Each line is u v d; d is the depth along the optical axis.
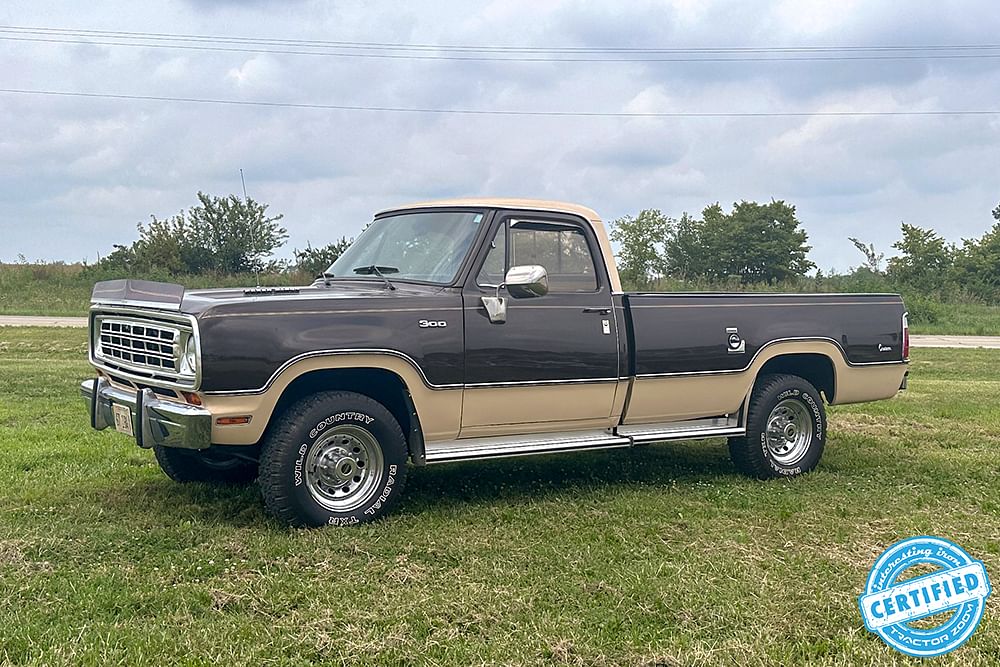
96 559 5.03
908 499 6.72
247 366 5.29
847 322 7.70
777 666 3.83
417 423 5.93
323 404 5.61
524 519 5.99
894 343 7.93
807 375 7.97
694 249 42.62
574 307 6.46
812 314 7.55
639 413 6.86
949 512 6.37
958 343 24.47
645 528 5.82
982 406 11.57
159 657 3.80
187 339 5.31
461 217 6.47
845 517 6.20
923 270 40.56
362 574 4.85
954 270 40.66
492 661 3.83
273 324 5.39
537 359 6.26
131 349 5.84
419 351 5.82
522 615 4.31
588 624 4.23
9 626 4.07
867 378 7.83
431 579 4.80
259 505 6.13
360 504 5.77
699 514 6.21
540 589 4.67
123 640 3.95
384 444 5.81
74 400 10.67
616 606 4.44
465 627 4.18
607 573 4.91
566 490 6.84
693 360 6.92
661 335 6.79
